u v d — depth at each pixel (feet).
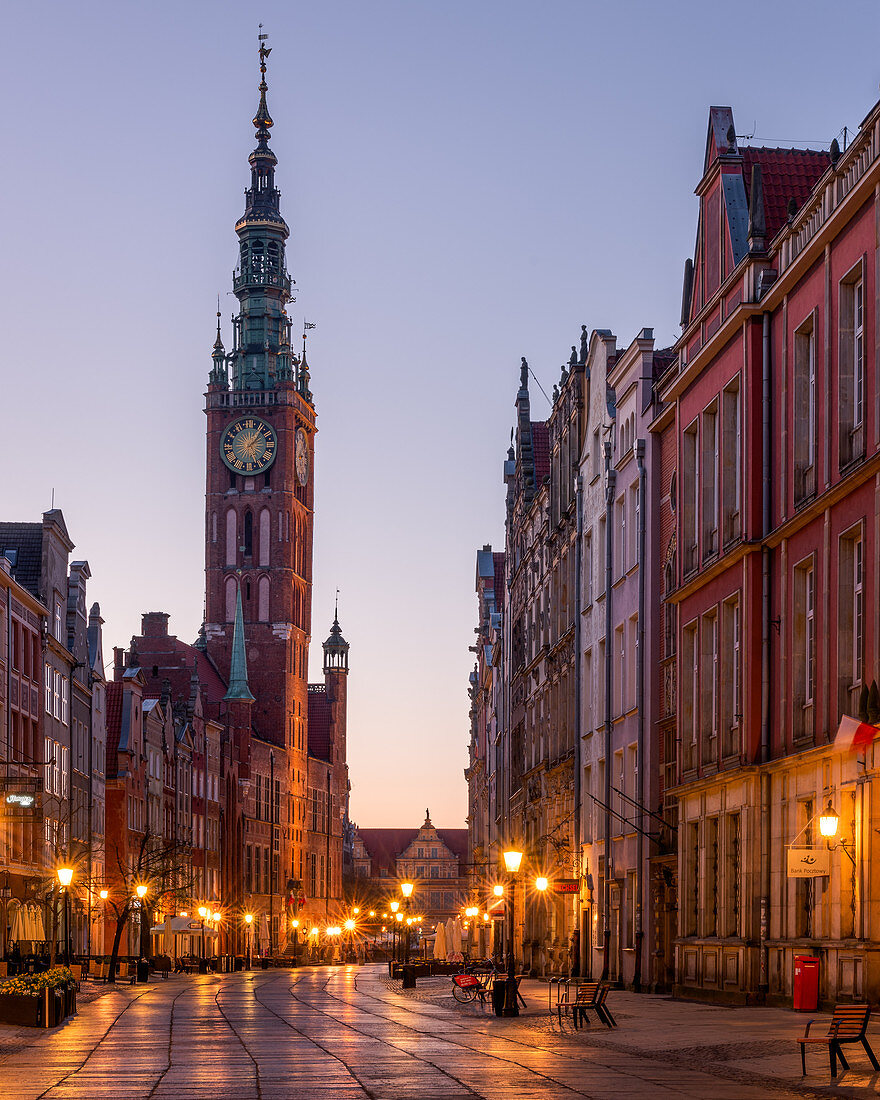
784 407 133.08
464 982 160.76
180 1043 107.86
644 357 185.37
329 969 426.10
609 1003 147.43
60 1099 73.36
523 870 268.82
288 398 632.79
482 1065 88.69
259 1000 178.60
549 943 231.50
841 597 118.11
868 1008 76.59
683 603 160.25
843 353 118.73
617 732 195.21
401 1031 119.24
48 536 283.18
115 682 380.17
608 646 199.00
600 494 207.31
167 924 363.15
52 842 280.31
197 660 591.78
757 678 136.36
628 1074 81.97
